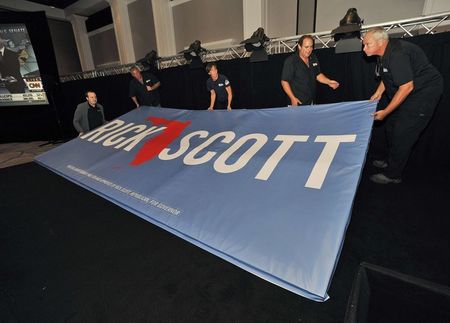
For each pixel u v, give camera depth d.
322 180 1.28
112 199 1.75
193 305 1.34
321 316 1.24
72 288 1.50
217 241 1.19
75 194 2.86
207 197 1.45
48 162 2.53
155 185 1.70
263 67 3.82
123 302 1.38
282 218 1.18
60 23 8.54
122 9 6.59
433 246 1.67
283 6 4.71
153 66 4.99
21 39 5.54
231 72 4.26
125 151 2.29
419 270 1.49
